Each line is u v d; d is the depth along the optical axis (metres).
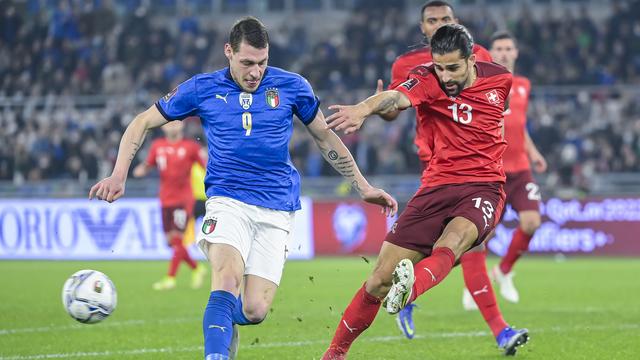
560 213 73.00
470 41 22.78
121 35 100.50
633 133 82.56
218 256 20.91
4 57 99.56
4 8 101.31
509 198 38.94
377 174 83.38
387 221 74.12
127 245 74.19
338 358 23.22
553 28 97.06
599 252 72.62
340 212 74.81
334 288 49.78
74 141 85.75
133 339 30.89
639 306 40.47
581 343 29.44
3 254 75.56
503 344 26.95
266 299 21.91
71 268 65.56
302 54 103.81
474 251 27.80
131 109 89.00
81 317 20.98
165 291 49.25
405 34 96.81
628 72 93.19
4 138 86.88
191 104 22.03
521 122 38.34
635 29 96.00
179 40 104.12
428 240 23.48
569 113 85.38
